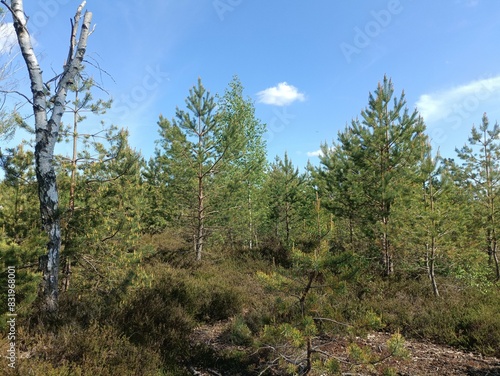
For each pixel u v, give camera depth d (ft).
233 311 25.62
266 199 60.08
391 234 33.14
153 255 43.09
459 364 17.70
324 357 16.70
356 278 14.49
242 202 48.55
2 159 19.88
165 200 49.34
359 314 22.68
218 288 29.48
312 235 15.94
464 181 46.52
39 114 18.75
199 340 20.54
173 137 42.06
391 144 37.52
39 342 14.39
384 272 35.99
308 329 13.53
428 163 31.96
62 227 21.54
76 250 22.00
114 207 25.22
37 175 18.42
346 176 39.83
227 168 45.52
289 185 59.82
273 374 15.83
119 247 24.36
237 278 36.99
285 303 15.28
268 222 61.93
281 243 55.42
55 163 22.81
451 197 39.11
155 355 15.84
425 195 32.27
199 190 45.06
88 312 18.94
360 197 37.63
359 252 39.04
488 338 19.85
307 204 56.18
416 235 30.04
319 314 15.75
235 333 16.30
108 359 14.34
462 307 24.97
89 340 14.89
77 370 12.38
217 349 18.95
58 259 18.53
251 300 28.89
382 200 35.60
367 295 28.27
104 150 24.17
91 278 23.30
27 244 14.88
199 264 42.91
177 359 17.21
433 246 29.48
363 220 38.42
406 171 35.99
